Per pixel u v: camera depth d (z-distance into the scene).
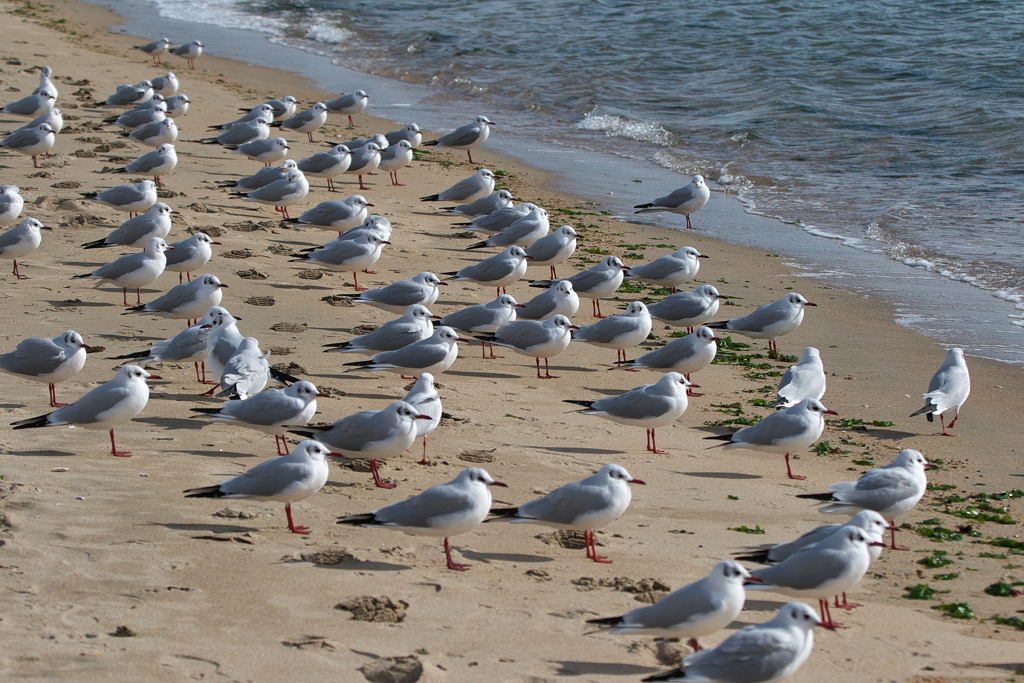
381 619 10.20
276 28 56.81
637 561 11.95
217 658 9.30
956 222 29.00
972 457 16.08
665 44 50.25
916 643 10.52
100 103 36.72
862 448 16.30
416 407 14.43
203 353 16.34
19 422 14.57
